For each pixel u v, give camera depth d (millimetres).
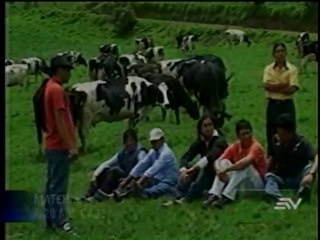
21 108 29062
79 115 20750
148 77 23297
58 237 11766
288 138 13539
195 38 50906
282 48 15578
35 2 65875
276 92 15570
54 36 56688
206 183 13656
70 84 34844
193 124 23547
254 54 44781
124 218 12938
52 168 11812
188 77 23047
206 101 22781
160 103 22547
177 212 13133
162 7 64188
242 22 59312
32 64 36688
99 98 21031
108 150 20688
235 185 13336
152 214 13078
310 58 35688
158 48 40625
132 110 21812
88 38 57406
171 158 14281
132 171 14297
